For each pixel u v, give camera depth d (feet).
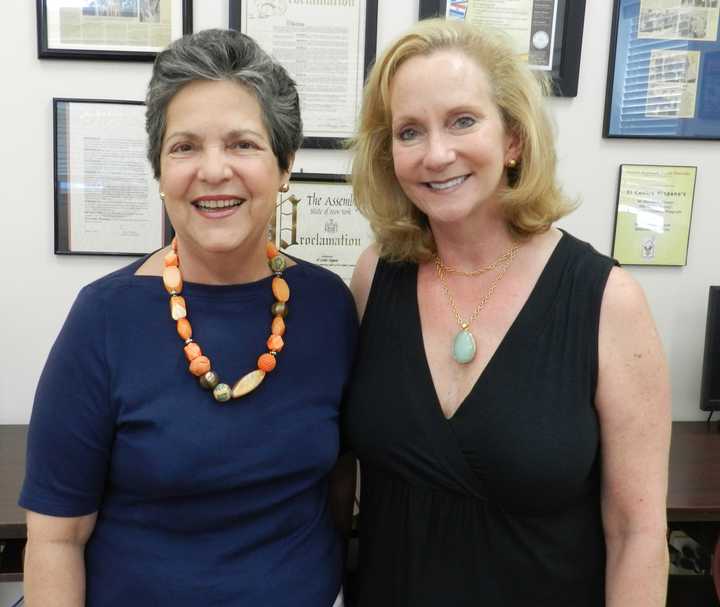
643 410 3.13
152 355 3.07
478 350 3.32
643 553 3.16
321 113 5.67
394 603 3.44
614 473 3.22
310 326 3.42
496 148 3.17
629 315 3.10
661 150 6.03
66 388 2.99
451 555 3.30
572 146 5.96
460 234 3.43
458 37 3.19
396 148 3.26
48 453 3.01
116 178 5.63
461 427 3.24
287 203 5.80
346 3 5.53
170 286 3.16
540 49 5.71
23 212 5.63
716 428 6.23
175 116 2.89
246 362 3.20
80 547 3.15
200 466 3.01
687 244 6.17
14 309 5.75
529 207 3.33
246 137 2.92
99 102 5.51
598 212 6.06
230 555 3.13
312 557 3.36
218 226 2.99
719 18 5.82
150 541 3.09
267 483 3.17
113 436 3.07
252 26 5.51
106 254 5.72
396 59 3.21
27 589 3.05
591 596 3.37
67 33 5.40
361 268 3.90
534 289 3.30
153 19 5.44
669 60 5.84
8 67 5.44
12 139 5.53
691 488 4.91
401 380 3.41
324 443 3.33
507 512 3.24
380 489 3.51
